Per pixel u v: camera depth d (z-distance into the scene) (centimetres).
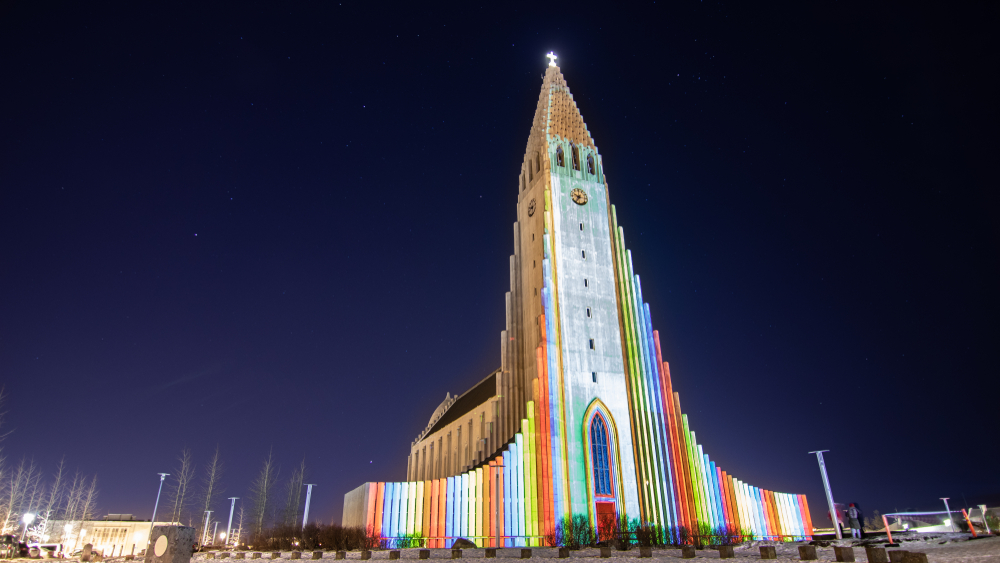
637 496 6091
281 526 6162
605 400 6394
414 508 5375
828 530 7388
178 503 7038
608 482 6062
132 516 9156
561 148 7738
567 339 6544
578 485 5884
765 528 6669
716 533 5938
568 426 6131
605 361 6594
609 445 6216
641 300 7188
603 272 7088
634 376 6681
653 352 7000
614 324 6844
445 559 3353
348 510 6269
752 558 2655
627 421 6394
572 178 7525
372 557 3734
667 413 6688
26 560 3972
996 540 2352
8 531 5641
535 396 6097
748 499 6694
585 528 5297
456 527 5400
